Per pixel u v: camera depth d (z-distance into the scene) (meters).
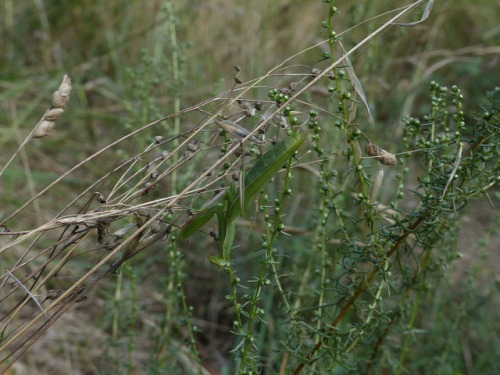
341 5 4.02
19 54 3.89
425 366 2.40
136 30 3.95
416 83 3.42
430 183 1.51
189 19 3.79
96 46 3.98
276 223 1.52
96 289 2.72
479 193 1.56
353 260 1.68
